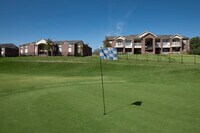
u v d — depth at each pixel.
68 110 10.16
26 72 42.25
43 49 85.38
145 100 12.27
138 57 53.25
